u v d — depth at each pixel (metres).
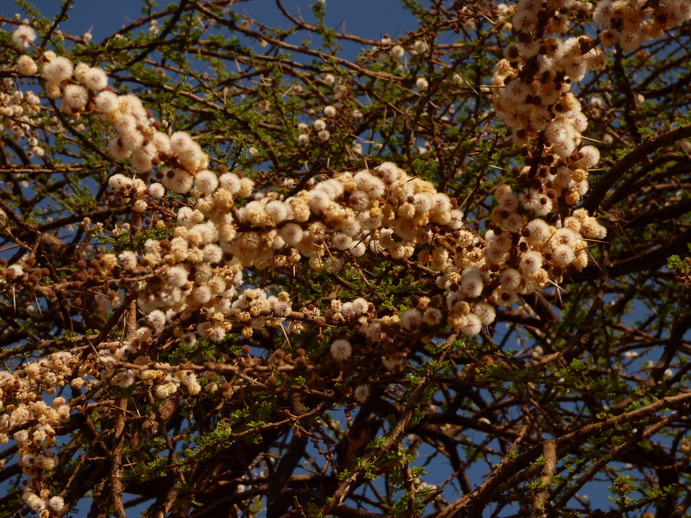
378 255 4.07
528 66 2.62
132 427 4.87
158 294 2.75
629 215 6.38
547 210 2.74
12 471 5.44
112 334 4.66
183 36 6.46
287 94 7.28
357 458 3.91
